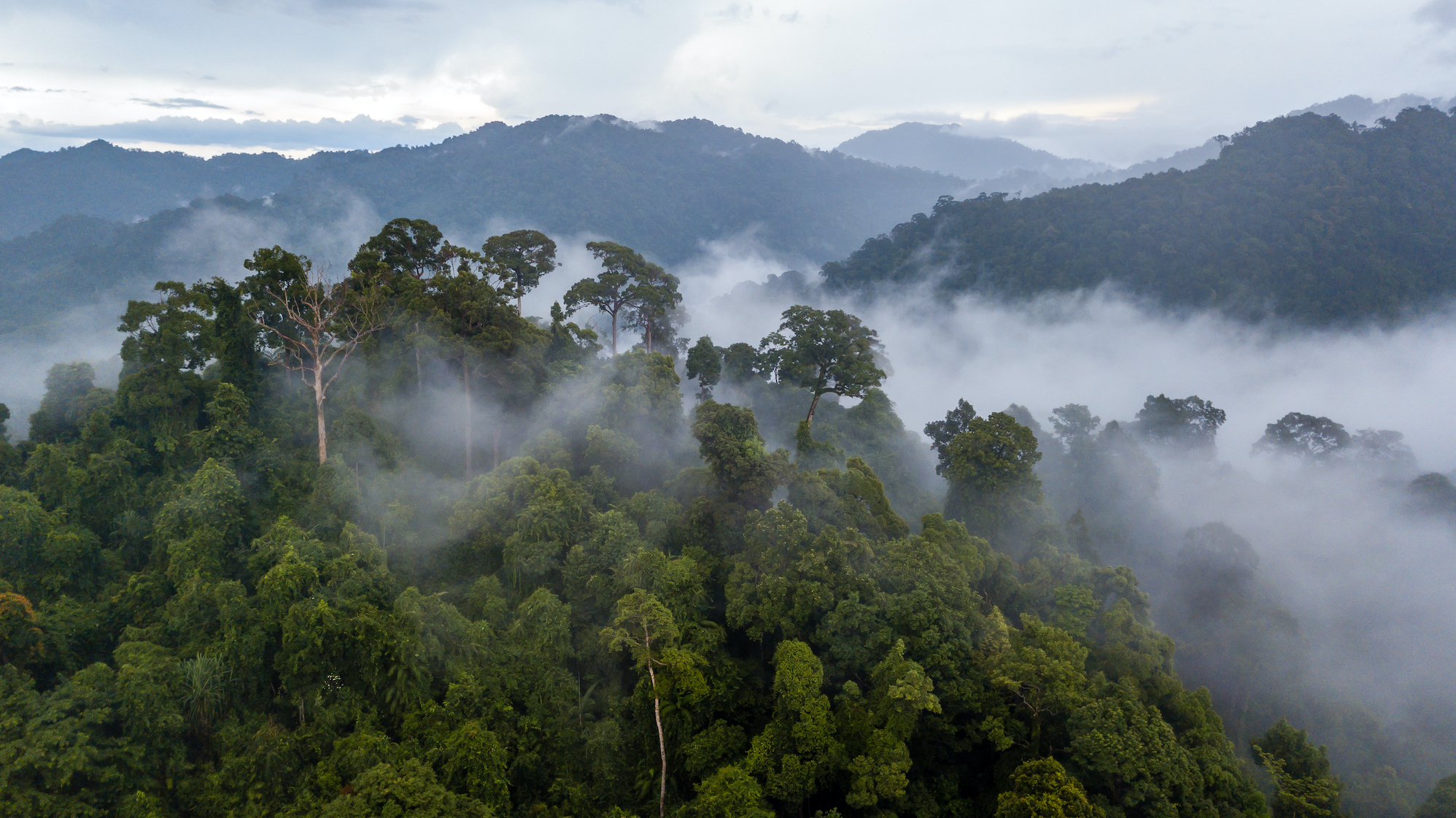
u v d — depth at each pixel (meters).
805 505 39.28
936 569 35.69
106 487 39.84
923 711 31.30
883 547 37.78
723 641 33.62
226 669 28.41
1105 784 28.72
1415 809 44.25
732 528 39.16
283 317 48.50
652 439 50.66
